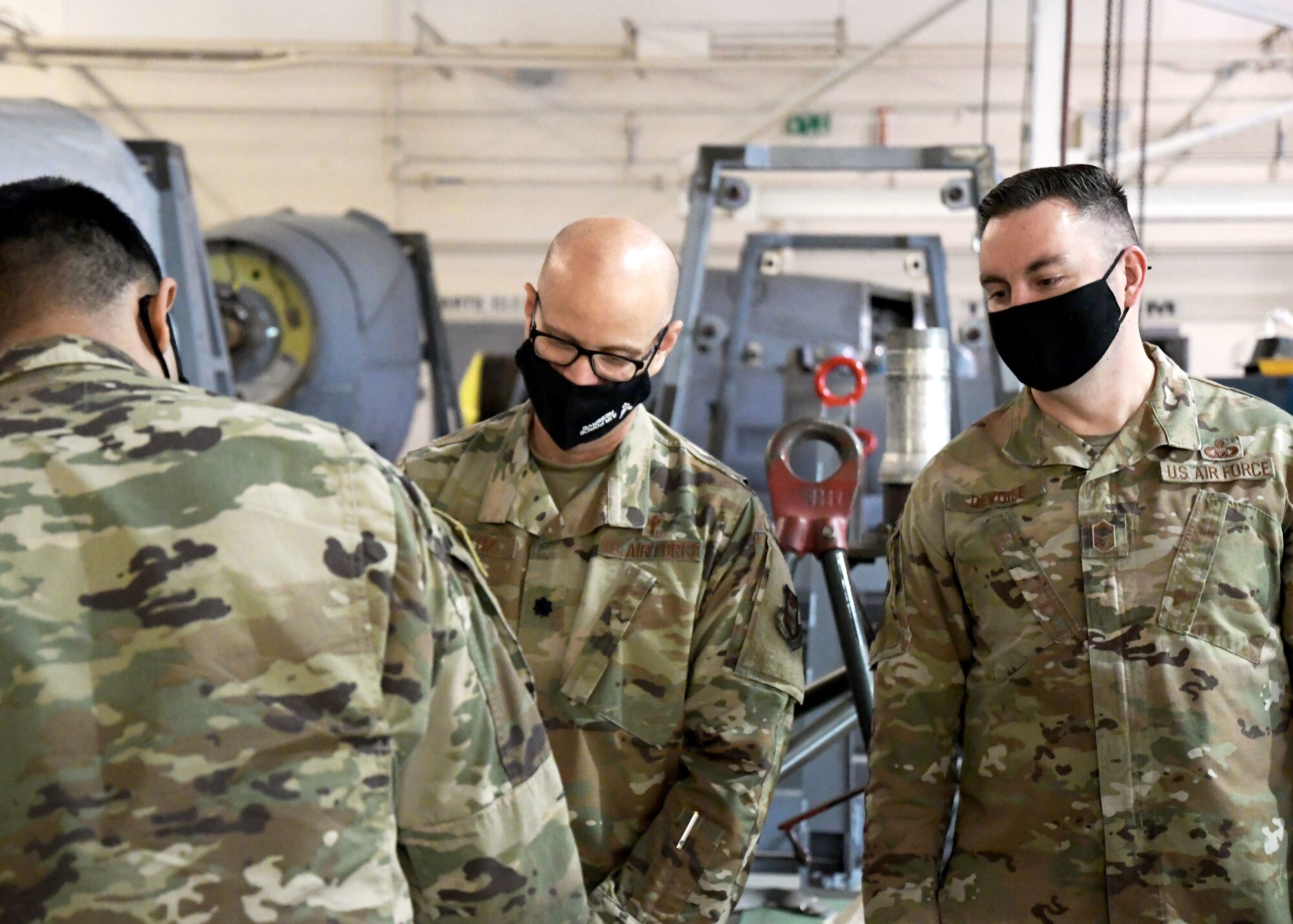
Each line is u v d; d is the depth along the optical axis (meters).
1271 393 2.48
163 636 0.93
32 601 0.92
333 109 10.46
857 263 10.25
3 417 0.99
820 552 1.82
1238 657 1.35
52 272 1.08
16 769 0.89
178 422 1.00
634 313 1.41
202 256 3.53
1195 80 10.01
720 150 3.54
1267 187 8.63
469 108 10.46
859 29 10.14
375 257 5.77
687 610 1.48
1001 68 10.09
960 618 1.49
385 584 1.01
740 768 1.43
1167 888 1.34
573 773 1.48
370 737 0.98
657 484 1.54
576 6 10.33
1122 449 1.42
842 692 2.09
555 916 1.14
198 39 10.33
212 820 0.91
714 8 10.22
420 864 1.10
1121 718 1.36
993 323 1.44
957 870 1.46
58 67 10.27
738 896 1.44
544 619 1.51
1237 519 1.37
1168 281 10.43
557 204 10.48
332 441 1.04
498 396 5.61
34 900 0.88
